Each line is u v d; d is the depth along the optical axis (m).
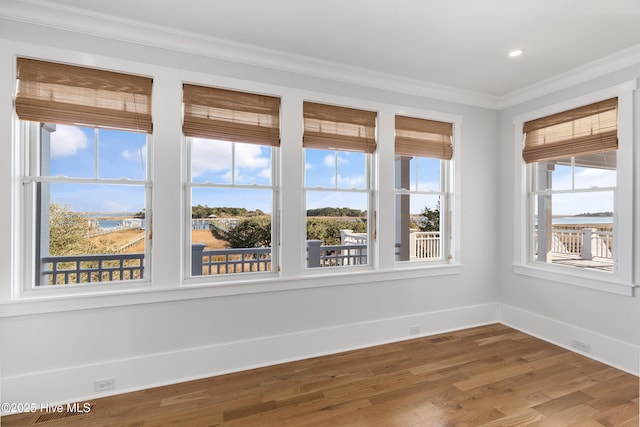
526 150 3.39
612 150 2.67
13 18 2.00
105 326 2.23
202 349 2.47
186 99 2.46
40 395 2.07
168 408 2.07
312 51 2.60
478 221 3.61
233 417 1.99
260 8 2.04
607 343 2.69
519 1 1.94
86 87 2.20
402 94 3.20
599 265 2.80
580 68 2.81
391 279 3.16
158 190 2.37
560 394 2.23
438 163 3.53
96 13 2.09
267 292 2.69
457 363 2.69
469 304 3.55
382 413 2.02
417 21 2.17
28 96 2.06
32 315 2.06
